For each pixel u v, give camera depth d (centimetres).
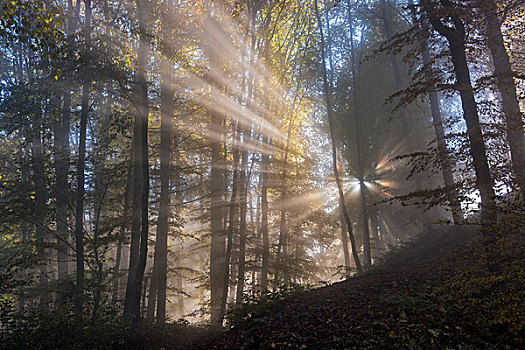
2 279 1192
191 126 1794
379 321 688
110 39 1249
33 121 1673
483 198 705
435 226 1989
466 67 856
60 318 1011
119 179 1595
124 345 979
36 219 1371
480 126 751
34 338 926
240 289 1672
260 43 1900
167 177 1522
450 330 616
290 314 845
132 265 1391
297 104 2262
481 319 625
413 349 570
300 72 2173
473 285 575
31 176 1441
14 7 953
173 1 1450
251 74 1783
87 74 1277
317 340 658
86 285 1245
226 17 1695
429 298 781
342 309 817
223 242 1770
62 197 1407
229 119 1844
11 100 1612
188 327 1277
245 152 1977
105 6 1562
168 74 1509
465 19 907
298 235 2244
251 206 2659
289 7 1956
